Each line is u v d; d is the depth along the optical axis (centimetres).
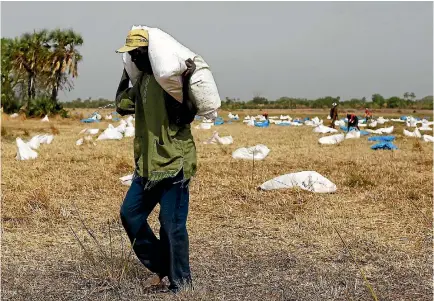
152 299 390
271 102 9019
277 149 1438
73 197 733
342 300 396
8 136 1830
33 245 516
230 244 530
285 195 744
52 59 3712
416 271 457
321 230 579
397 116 5281
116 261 462
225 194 763
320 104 8588
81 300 390
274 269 460
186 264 401
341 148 1480
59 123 2959
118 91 409
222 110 7044
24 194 723
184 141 382
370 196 750
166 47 360
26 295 398
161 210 387
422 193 780
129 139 1681
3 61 3597
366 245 528
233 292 407
